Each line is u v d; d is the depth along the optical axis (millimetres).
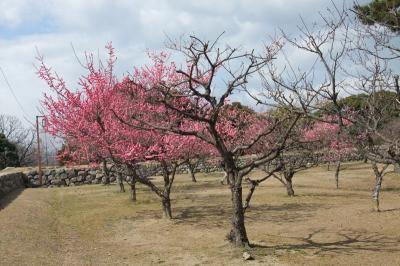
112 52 14930
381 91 7957
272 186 21984
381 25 7426
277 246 9352
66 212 15359
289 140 14172
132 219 13570
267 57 12938
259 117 19531
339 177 26062
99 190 22281
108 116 13656
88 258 9172
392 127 11086
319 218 12688
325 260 8164
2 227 11625
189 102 11812
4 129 55812
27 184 26031
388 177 25203
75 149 19688
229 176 9352
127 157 12688
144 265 8547
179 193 20047
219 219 13023
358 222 11844
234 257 8570
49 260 8922
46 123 14898
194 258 8789
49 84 14539
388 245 9188
